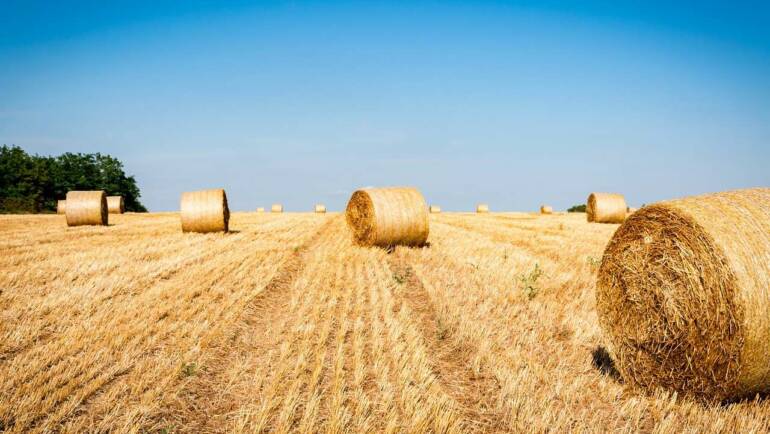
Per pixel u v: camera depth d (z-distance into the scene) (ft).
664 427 16.03
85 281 34.68
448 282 35.47
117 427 15.75
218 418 16.72
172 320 26.20
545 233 72.28
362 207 54.24
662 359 19.31
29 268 39.11
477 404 17.65
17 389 17.71
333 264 43.75
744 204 18.53
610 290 21.75
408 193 52.90
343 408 16.72
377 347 22.21
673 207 19.10
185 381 19.02
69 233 70.08
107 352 21.21
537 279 36.65
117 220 109.50
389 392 17.61
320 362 20.58
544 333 24.84
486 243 58.03
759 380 17.11
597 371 21.16
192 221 67.82
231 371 20.24
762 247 17.16
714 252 17.53
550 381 19.40
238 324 25.98
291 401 17.15
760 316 16.61
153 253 48.06
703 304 17.84
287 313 28.48
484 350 21.91
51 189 247.29
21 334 23.44
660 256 19.52
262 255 46.68
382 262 44.86
